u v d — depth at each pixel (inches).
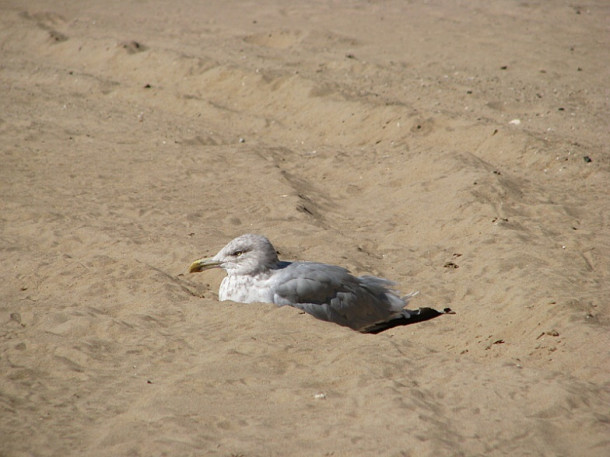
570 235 445.1
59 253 415.5
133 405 239.0
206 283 385.4
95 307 328.5
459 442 215.3
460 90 806.5
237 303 326.0
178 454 208.5
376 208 526.0
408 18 1195.9
